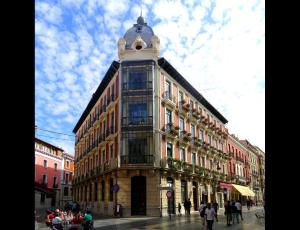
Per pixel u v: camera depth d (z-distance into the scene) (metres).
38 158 53.59
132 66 31.69
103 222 22.78
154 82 31.31
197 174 37.38
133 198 29.30
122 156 29.95
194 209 36.38
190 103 39.19
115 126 32.09
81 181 47.84
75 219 14.08
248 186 63.59
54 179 57.81
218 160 47.84
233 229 17.80
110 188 33.09
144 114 30.61
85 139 48.91
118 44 32.69
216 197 44.34
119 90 31.56
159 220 24.39
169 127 32.47
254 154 72.88
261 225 20.14
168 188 26.55
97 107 42.03
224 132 51.94
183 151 35.84
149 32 33.84
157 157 29.78
